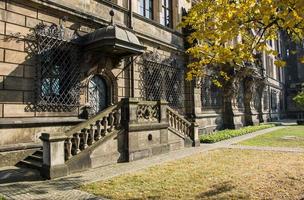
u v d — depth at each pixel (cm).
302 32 697
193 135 1723
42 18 1246
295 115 6053
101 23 1490
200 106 2319
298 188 795
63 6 1303
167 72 2041
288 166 1077
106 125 1195
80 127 1076
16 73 1145
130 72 1691
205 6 723
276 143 1794
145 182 886
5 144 1092
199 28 752
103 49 1387
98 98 1522
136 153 1288
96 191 800
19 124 1130
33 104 1193
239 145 1725
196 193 766
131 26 1703
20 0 1164
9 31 1132
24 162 1091
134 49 1409
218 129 2677
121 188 825
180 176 952
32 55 1201
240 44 736
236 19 679
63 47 1322
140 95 1752
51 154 960
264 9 606
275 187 807
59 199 736
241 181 873
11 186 857
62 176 977
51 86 1263
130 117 1274
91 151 1106
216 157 1309
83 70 1400
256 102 3938
